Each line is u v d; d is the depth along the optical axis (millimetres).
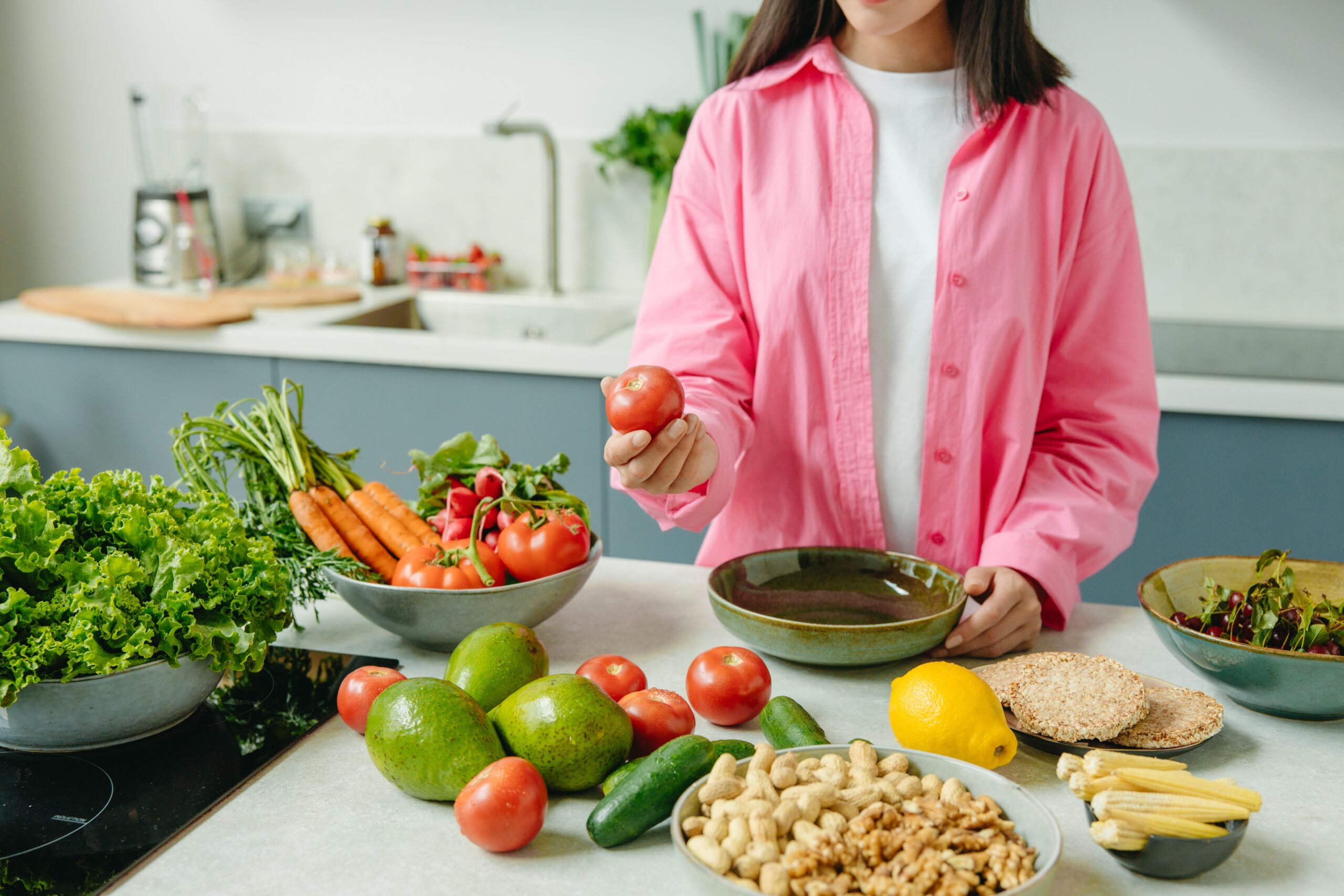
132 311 2273
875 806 659
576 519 991
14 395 2373
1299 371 2318
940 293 1186
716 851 618
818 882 596
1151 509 1957
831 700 917
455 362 2123
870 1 1037
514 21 2656
